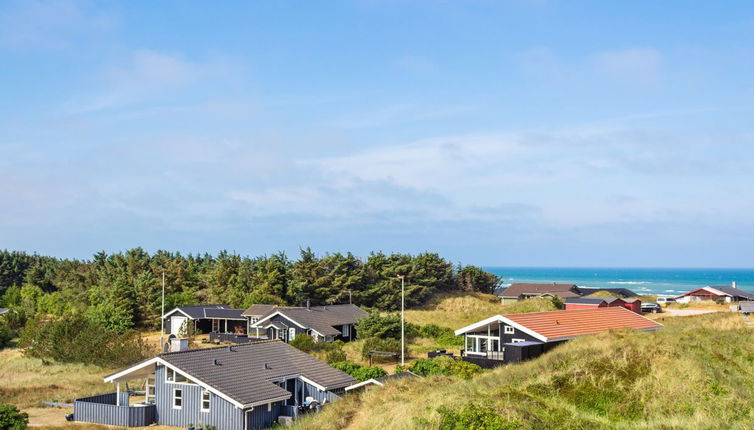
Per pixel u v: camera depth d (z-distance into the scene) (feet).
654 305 319.27
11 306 298.56
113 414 110.11
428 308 310.45
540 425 75.15
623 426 78.07
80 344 182.09
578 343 111.45
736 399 85.56
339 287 292.61
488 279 385.29
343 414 92.53
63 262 380.78
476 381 96.89
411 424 76.33
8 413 99.50
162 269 316.40
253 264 314.76
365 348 182.50
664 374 91.40
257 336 217.77
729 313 197.98
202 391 107.76
